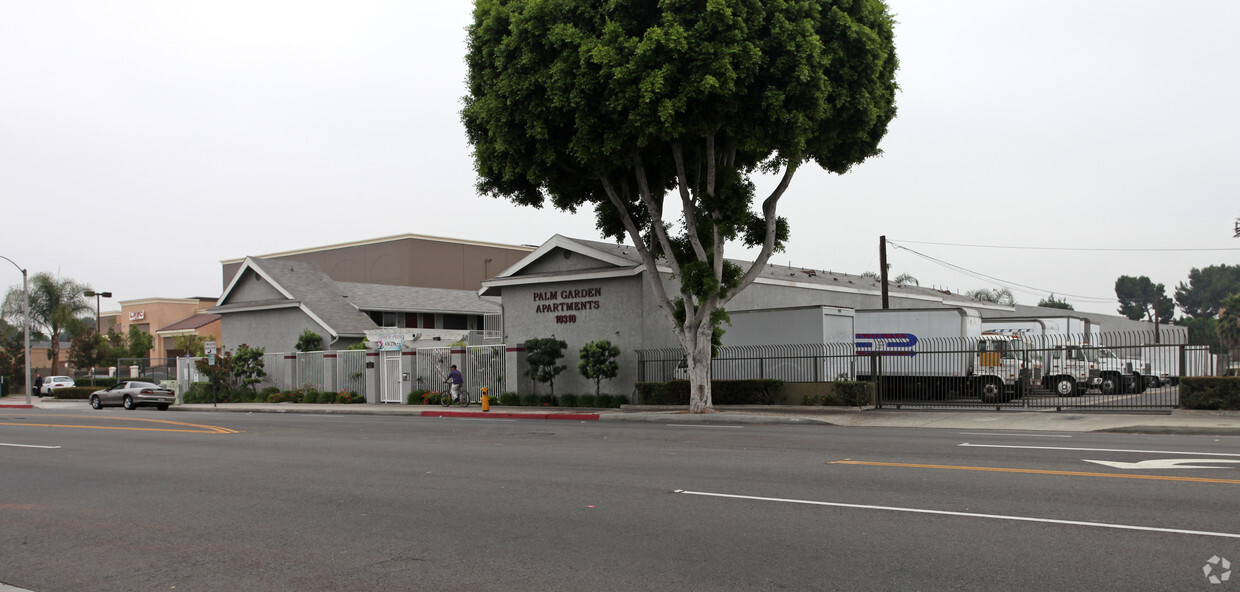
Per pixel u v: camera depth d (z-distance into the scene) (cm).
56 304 6350
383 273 6931
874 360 2630
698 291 2403
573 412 2769
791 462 1287
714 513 901
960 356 2969
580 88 2058
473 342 4209
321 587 674
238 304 4428
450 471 1295
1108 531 770
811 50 1980
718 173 2422
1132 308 11425
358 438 1916
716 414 2445
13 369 6175
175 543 848
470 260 7225
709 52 1956
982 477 1085
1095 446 1438
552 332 3291
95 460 1562
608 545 775
